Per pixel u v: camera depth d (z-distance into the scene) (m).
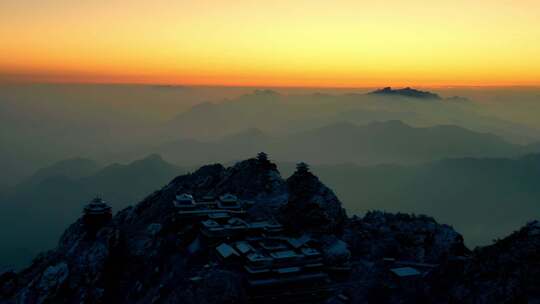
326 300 136.12
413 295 125.06
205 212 174.62
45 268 158.25
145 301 140.50
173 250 160.38
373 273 149.50
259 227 163.88
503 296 97.88
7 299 157.50
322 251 157.25
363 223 183.88
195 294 129.50
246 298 131.62
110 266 158.62
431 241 170.25
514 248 106.31
